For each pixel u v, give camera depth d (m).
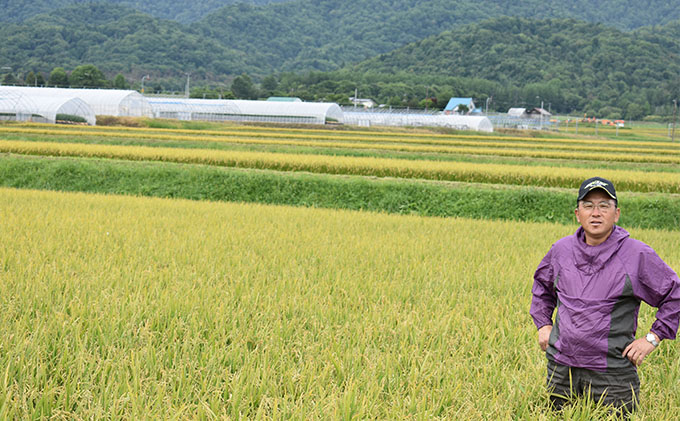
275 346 5.49
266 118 80.94
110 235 11.18
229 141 41.75
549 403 4.53
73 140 39.34
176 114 80.19
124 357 5.08
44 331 5.46
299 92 156.12
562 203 20.94
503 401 4.68
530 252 11.54
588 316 4.12
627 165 33.84
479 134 86.88
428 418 4.23
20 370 4.65
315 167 27.11
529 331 6.17
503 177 25.19
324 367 5.09
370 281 8.10
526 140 60.59
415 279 8.66
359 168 26.47
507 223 16.66
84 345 5.07
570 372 4.32
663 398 4.74
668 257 11.47
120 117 68.44
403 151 38.88
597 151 46.22
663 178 24.34
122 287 7.25
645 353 4.09
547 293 4.50
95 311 6.14
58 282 7.21
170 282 7.73
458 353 5.55
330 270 8.87
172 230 12.44
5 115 59.38
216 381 4.70
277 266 9.07
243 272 8.20
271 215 15.96
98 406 4.16
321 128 76.19
